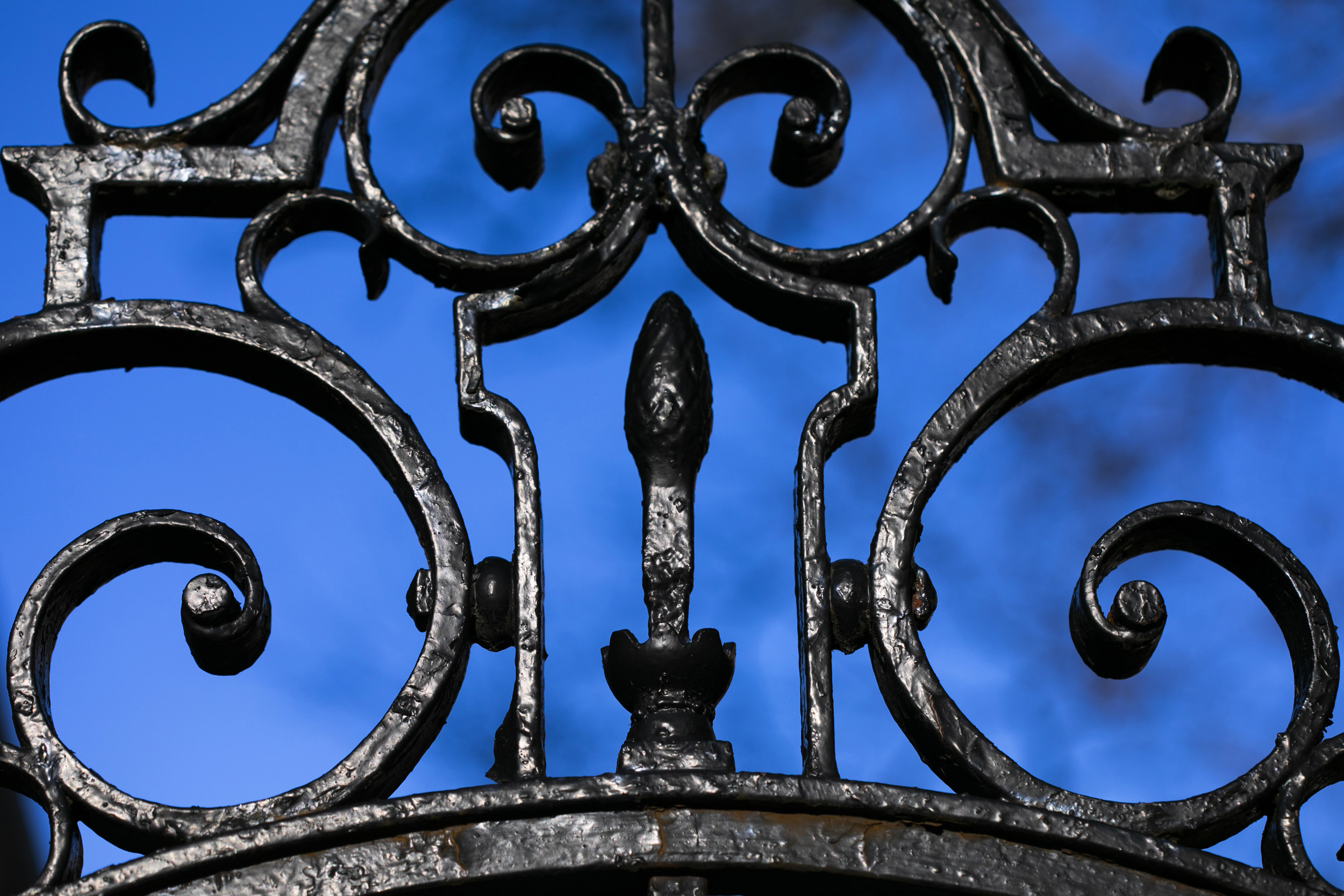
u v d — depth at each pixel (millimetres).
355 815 1489
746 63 1710
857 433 1630
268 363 1612
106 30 1688
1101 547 1587
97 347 1616
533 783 1498
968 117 1699
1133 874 1507
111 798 1507
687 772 1504
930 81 1741
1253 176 1691
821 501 1584
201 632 1545
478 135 1704
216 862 1481
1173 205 1708
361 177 1666
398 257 1671
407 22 1722
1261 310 1645
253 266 1633
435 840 1494
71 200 1649
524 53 1712
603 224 1654
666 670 1546
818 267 1663
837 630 1570
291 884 1484
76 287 1629
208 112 1685
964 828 1507
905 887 1499
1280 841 1527
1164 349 1652
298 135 1678
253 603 1560
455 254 1649
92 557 1563
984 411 1612
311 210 1663
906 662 1546
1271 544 1589
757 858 1492
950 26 1726
